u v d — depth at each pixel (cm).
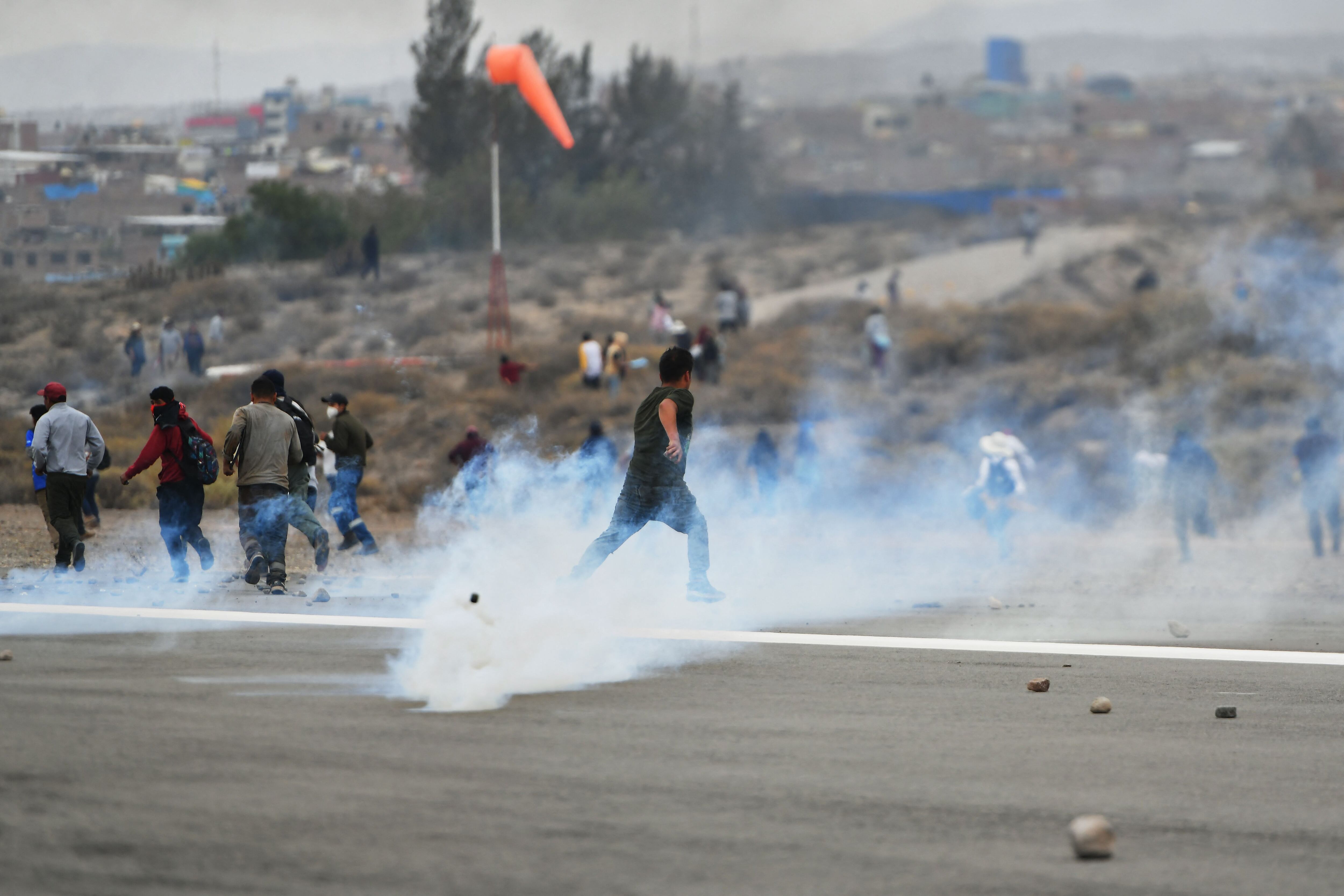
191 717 2384
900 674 3059
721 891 1525
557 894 1505
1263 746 2333
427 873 1564
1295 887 1581
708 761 2131
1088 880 1592
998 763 2161
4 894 1469
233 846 1647
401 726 2341
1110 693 2853
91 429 5103
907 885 1558
